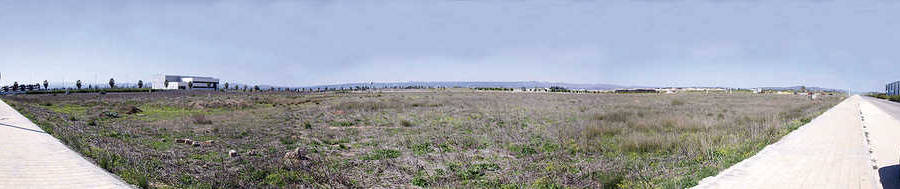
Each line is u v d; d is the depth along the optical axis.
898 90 75.38
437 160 11.13
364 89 93.50
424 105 35.06
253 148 12.57
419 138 14.66
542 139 14.43
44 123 15.28
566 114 24.98
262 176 8.95
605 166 9.63
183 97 46.97
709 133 14.07
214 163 10.05
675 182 7.34
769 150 10.46
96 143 11.33
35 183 6.68
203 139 14.25
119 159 8.96
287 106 34.78
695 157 10.13
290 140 14.27
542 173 9.43
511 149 12.61
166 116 23.98
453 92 75.19
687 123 17.11
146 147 11.91
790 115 23.25
